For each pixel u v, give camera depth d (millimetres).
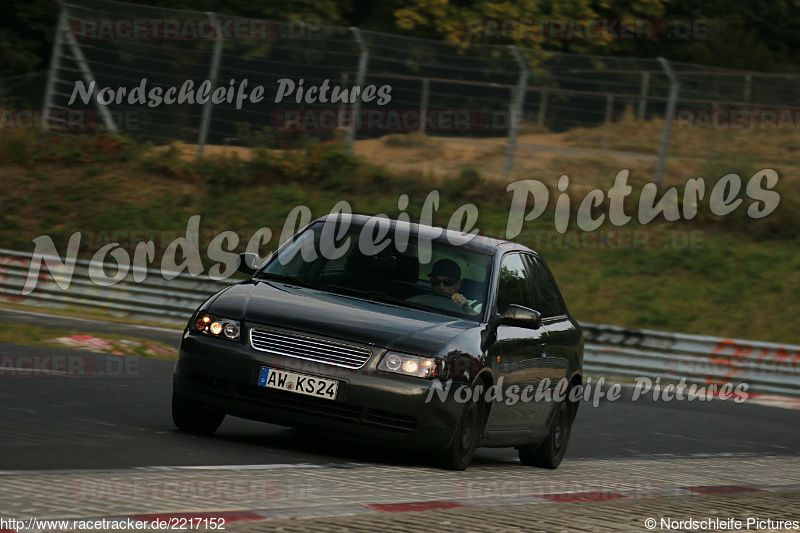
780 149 80000
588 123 80500
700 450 33906
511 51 81938
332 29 82688
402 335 21938
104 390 30328
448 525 15688
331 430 21516
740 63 100562
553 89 80562
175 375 22547
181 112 83938
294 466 20281
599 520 17719
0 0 104938
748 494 23562
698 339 56469
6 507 13797
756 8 111812
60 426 22531
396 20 99062
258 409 21672
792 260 72312
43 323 50250
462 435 22297
